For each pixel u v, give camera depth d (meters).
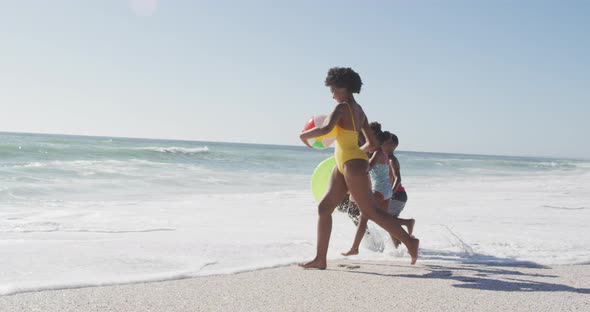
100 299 3.18
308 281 3.86
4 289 3.25
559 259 5.02
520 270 4.50
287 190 13.00
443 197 11.59
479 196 12.01
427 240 5.98
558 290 3.77
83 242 5.03
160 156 23.59
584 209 9.77
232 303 3.20
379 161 5.18
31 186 10.70
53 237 5.40
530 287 3.84
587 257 5.11
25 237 5.34
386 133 5.40
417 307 3.24
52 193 10.06
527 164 49.62
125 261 4.29
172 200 9.80
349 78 4.21
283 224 7.12
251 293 3.45
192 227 6.53
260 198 10.45
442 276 4.16
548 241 5.99
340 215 8.24
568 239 6.19
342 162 4.20
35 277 3.67
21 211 7.55
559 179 21.92
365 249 5.39
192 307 3.08
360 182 4.17
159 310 3.00
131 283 3.62
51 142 36.56
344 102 4.21
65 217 7.04
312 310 3.11
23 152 19.78
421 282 3.92
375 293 3.54
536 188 15.27
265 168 21.58
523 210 9.30
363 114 4.40
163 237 5.55
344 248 5.38
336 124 4.24
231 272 4.06
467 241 5.95
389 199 5.23
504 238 6.21
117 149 23.33
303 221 7.52
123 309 3.00
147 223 6.69
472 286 3.82
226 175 16.58
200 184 13.45
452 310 3.19
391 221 4.32
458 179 20.08
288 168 22.33
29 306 2.98
